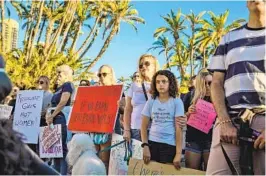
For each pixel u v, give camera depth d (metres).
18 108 6.55
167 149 4.16
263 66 2.63
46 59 27.94
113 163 5.04
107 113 5.31
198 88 4.86
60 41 31.52
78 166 4.07
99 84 5.75
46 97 6.75
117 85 5.39
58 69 6.39
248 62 2.65
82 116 5.48
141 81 4.98
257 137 2.55
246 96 2.63
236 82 2.68
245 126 2.57
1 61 1.81
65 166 5.86
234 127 2.61
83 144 4.13
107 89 5.45
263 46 2.65
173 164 4.01
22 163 1.57
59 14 29.83
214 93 2.80
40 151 6.09
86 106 5.45
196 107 4.77
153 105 4.32
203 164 4.78
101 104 5.39
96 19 32.25
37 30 28.84
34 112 6.38
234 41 2.77
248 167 2.57
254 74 2.63
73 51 31.61
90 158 4.04
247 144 2.58
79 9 32.25
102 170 4.01
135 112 4.90
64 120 5.97
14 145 1.56
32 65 27.06
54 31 32.41
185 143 4.81
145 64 4.95
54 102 6.16
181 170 3.94
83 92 5.62
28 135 6.29
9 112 6.55
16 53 28.42
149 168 4.12
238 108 2.66
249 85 2.63
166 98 4.30
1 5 27.98
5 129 1.57
